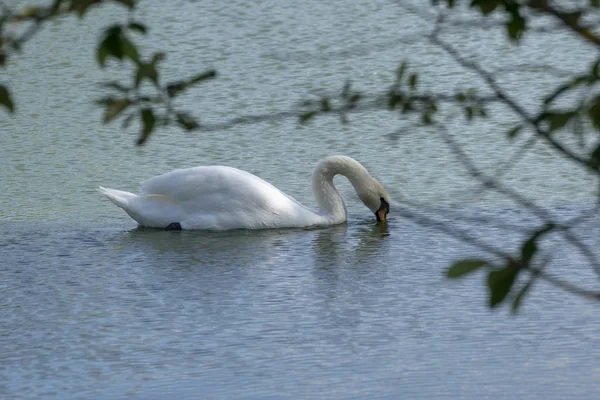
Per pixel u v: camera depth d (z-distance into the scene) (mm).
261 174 20047
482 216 16938
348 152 20922
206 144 21672
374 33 28812
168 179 17172
